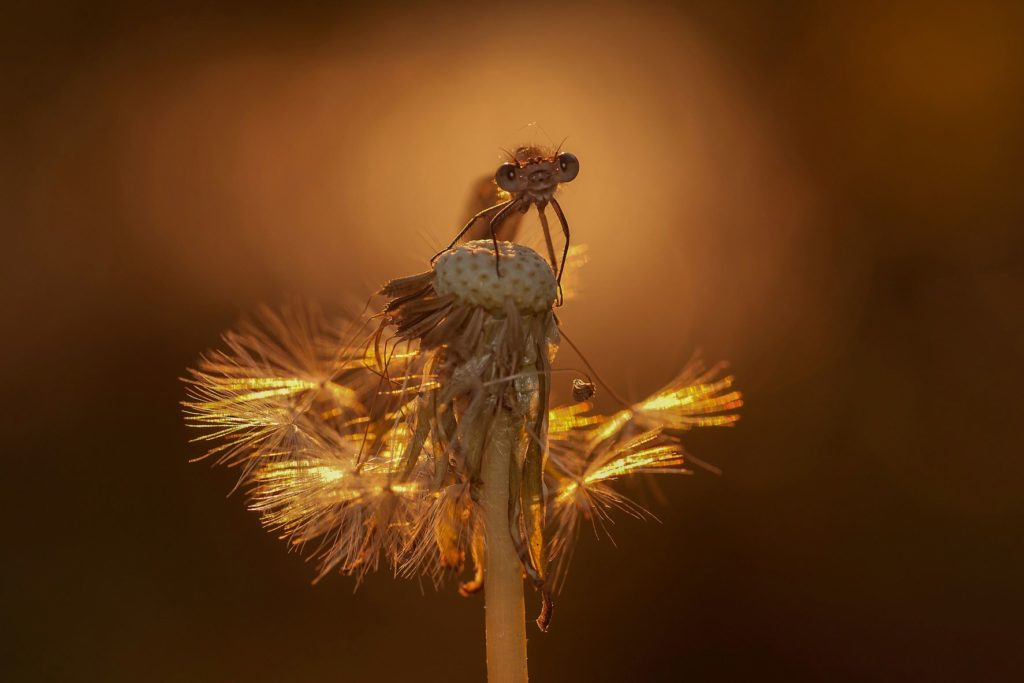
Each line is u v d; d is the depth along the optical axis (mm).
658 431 153
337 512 147
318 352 155
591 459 153
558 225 158
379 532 146
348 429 152
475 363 143
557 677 287
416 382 146
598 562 301
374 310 159
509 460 144
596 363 345
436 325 144
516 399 143
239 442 151
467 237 155
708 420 154
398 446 146
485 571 144
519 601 143
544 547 144
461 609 297
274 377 153
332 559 147
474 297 143
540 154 147
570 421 153
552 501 150
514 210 146
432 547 147
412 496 145
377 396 147
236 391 153
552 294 144
